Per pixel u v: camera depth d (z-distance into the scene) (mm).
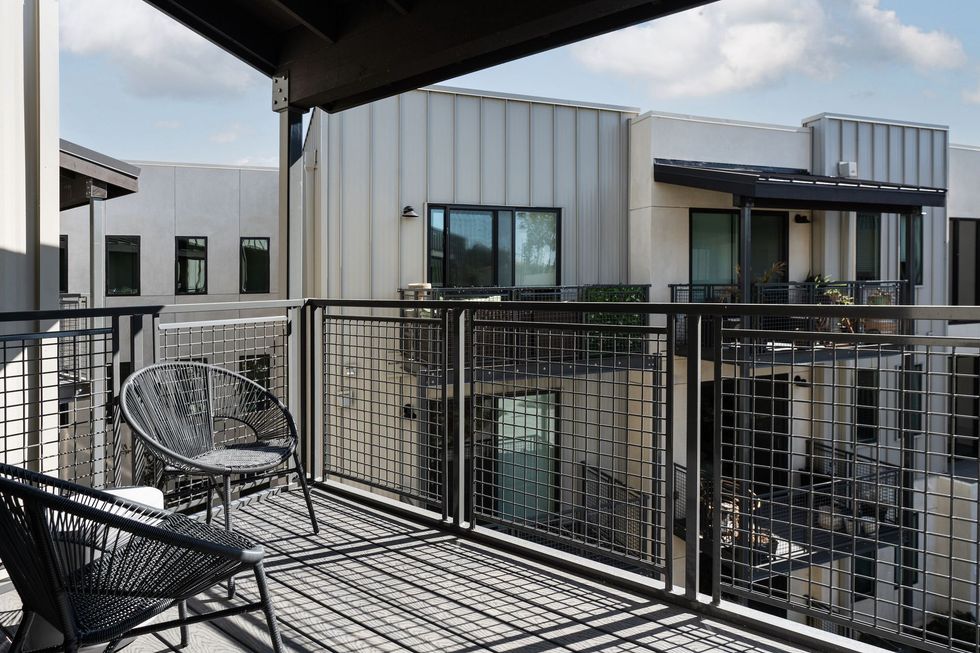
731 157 10773
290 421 2986
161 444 2523
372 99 4242
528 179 9797
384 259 8859
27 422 3414
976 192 12906
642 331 2588
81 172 7070
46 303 3518
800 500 6969
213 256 12750
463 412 3273
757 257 10789
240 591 2631
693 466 2475
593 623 2381
